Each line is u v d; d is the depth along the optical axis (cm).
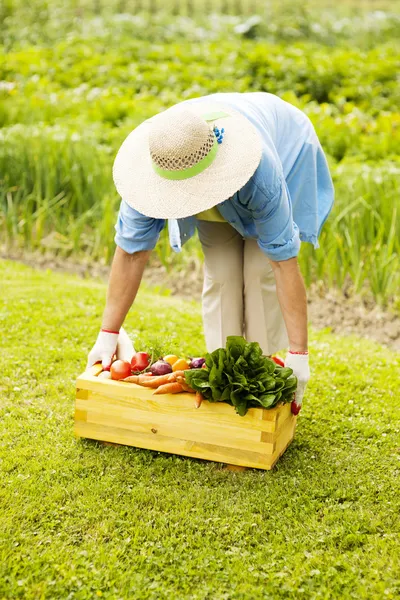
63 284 557
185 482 323
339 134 741
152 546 283
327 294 569
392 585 264
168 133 278
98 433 348
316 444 360
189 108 303
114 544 284
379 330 527
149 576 268
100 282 589
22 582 260
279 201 296
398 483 326
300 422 380
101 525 294
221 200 277
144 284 593
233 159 282
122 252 328
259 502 310
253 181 289
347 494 316
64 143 640
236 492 319
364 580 266
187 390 334
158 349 374
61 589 258
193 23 1371
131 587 261
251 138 287
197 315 514
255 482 325
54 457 338
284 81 987
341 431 372
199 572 269
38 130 669
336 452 352
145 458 340
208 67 1026
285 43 1270
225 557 278
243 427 327
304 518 301
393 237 539
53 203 630
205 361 334
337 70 1012
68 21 1266
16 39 1191
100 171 629
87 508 303
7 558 273
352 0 1767
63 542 284
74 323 483
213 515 302
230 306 365
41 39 1190
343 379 424
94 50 1107
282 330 376
